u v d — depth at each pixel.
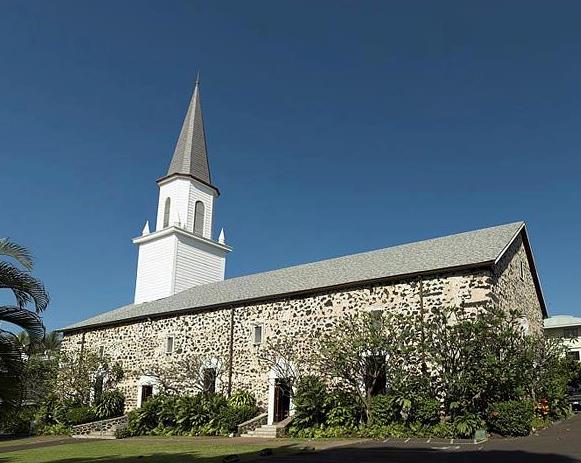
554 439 13.70
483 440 14.10
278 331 22.16
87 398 28.34
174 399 22.89
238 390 22.70
